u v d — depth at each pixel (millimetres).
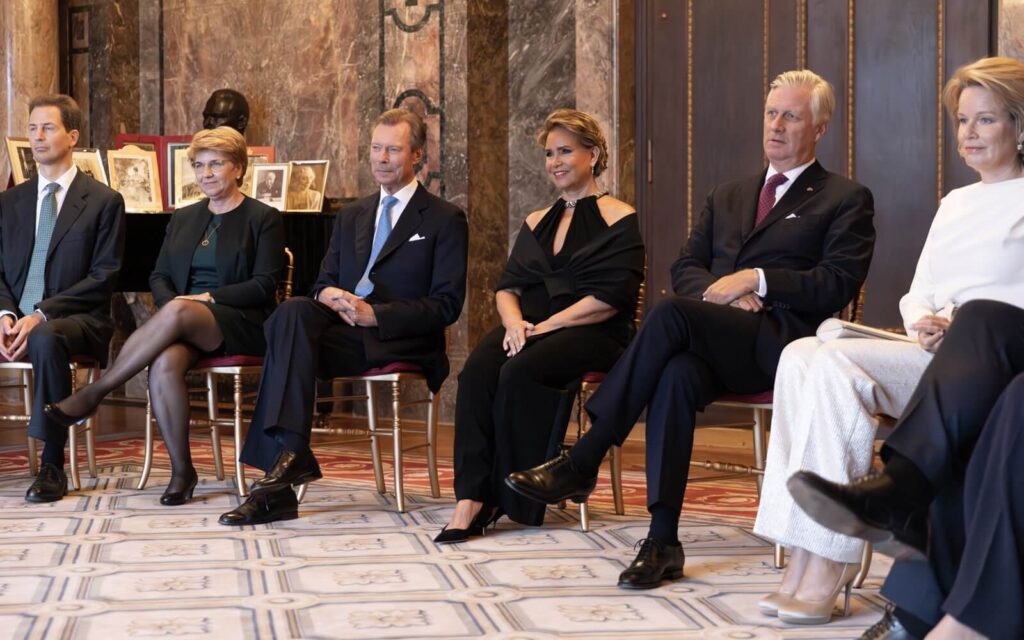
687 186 6137
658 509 3156
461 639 2590
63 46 7938
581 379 3832
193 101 7773
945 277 3027
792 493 2291
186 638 2594
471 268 6645
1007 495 2107
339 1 7191
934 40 5469
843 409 2750
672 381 3176
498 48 6719
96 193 4852
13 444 5980
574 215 4043
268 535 3727
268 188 6484
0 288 4766
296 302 4105
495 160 6730
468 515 3680
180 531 3787
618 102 6223
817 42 5750
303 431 4000
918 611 2344
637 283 3961
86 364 4656
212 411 4848
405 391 6934
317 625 2697
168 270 4734
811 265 3545
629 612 2824
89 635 2613
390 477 4965
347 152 7223
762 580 3154
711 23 6047
